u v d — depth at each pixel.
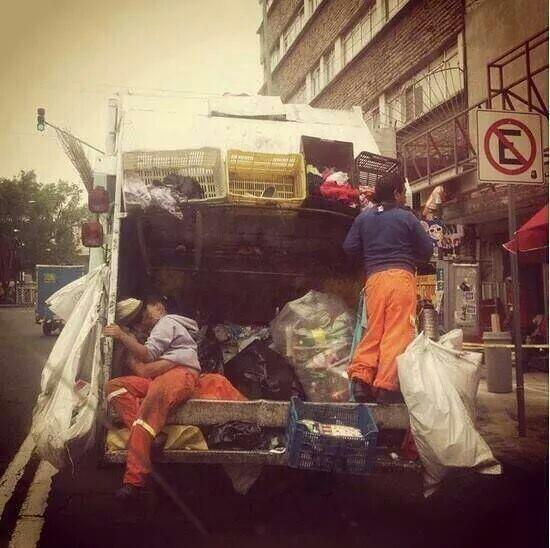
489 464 3.41
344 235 4.80
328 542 3.53
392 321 3.73
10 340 15.67
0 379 9.15
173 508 3.95
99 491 4.29
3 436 5.85
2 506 3.99
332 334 4.28
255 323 5.34
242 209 4.30
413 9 13.62
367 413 3.51
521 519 3.89
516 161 5.81
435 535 3.65
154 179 4.40
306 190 4.34
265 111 5.17
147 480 3.64
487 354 8.21
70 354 3.77
